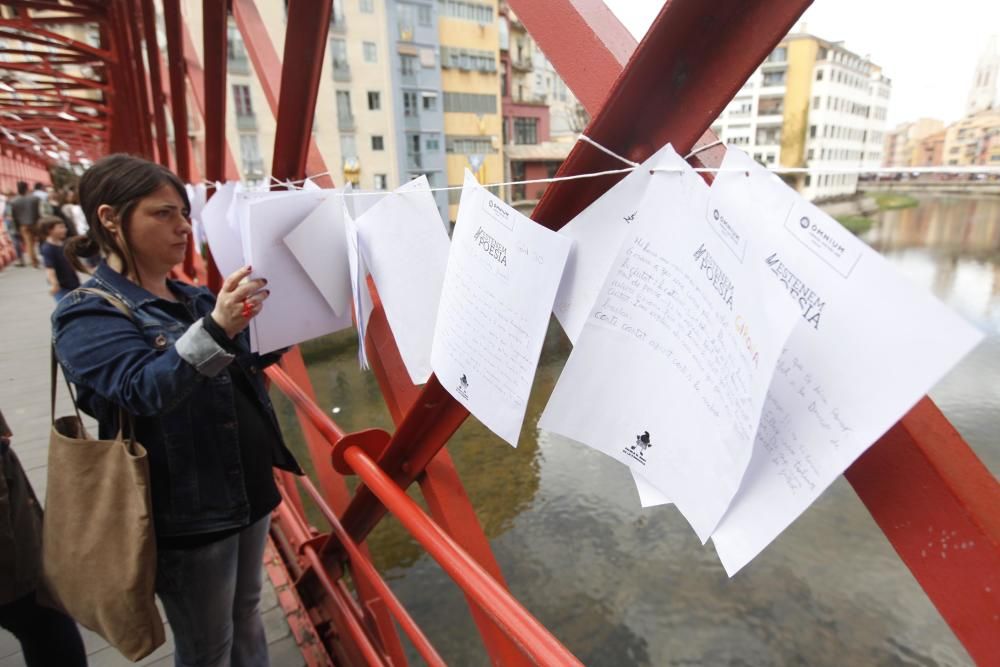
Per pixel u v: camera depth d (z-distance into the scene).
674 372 0.59
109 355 1.11
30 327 6.88
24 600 1.51
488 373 0.85
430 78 21.81
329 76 19.84
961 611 0.49
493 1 23.17
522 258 0.76
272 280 1.23
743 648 5.38
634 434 0.66
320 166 1.89
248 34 2.05
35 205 12.12
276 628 2.27
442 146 22.64
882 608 5.80
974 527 0.48
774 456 0.51
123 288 1.23
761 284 0.48
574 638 5.45
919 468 0.50
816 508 7.33
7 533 1.40
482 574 0.99
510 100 25.61
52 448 1.23
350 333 10.87
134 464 1.17
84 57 7.49
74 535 1.21
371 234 1.11
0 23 5.59
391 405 1.55
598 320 0.67
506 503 6.98
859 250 0.41
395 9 20.61
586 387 0.70
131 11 4.04
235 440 1.33
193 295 1.46
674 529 6.60
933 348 0.38
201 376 1.07
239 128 20.02
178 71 3.10
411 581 5.76
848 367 0.44
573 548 6.36
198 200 2.66
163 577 1.32
